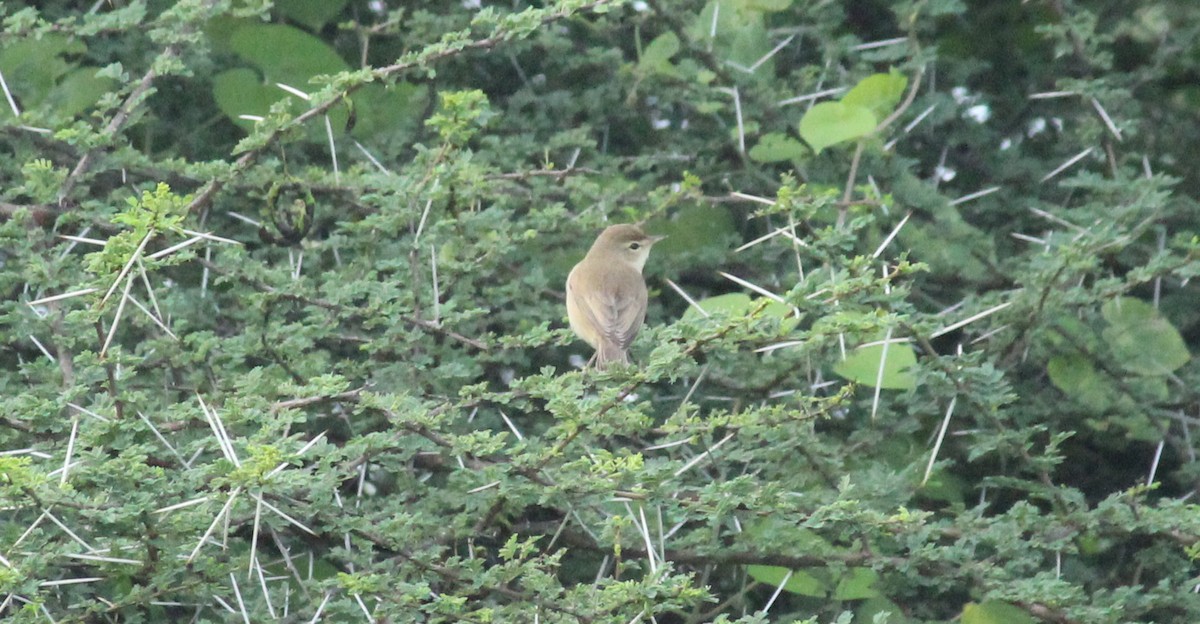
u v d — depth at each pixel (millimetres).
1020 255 12555
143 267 8094
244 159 10195
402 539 8383
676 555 9492
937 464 10094
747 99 12773
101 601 8203
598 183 12562
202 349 9328
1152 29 14586
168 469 8531
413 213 10031
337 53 12852
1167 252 10688
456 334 10148
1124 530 9523
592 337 11352
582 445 9133
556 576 9055
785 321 8594
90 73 11852
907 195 12234
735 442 9852
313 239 11750
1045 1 13047
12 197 10438
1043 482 9914
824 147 11828
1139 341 11547
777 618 10391
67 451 7711
